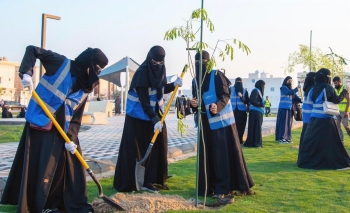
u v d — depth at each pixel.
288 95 11.58
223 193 4.92
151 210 4.31
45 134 4.09
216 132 5.04
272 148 10.21
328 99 7.15
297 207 4.50
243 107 11.16
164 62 5.42
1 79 65.56
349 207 4.50
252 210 4.34
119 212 4.26
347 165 7.12
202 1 4.32
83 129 16.44
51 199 4.20
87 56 4.23
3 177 5.32
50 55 4.16
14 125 19.48
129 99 5.52
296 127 18.41
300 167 7.23
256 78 62.72
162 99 5.57
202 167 5.12
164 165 5.55
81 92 4.32
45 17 13.00
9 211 4.34
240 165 5.04
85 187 4.29
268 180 6.02
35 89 4.22
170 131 14.98
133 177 5.35
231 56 4.34
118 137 12.33
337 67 18.75
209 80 5.11
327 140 7.10
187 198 4.99
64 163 4.20
